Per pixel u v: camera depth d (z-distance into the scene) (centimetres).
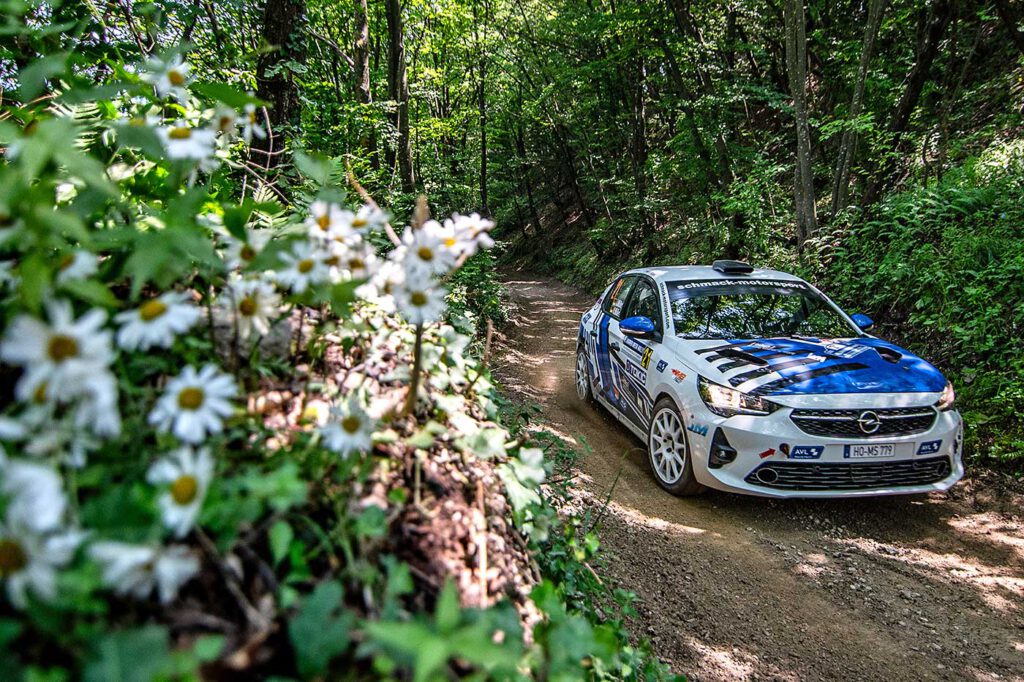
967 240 700
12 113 204
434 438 193
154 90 209
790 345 477
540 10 2031
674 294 550
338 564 128
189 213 141
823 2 1389
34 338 89
